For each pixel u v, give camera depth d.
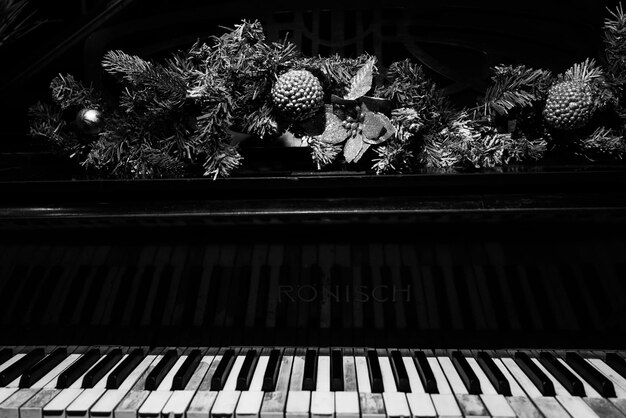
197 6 0.68
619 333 0.57
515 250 0.59
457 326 0.57
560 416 0.46
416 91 0.58
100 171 0.61
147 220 0.55
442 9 0.67
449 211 0.53
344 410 0.47
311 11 0.66
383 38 0.67
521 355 0.55
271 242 0.60
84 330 0.59
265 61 0.56
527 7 0.67
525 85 0.60
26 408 0.48
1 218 0.55
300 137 0.59
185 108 0.59
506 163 0.61
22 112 0.70
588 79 0.59
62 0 0.76
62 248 0.61
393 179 0.53
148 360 0.56
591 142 0.61
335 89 0.59
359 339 0.57
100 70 0.68
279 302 0.59
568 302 0.57
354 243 0.60
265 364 0.55
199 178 0.54
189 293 0.59
